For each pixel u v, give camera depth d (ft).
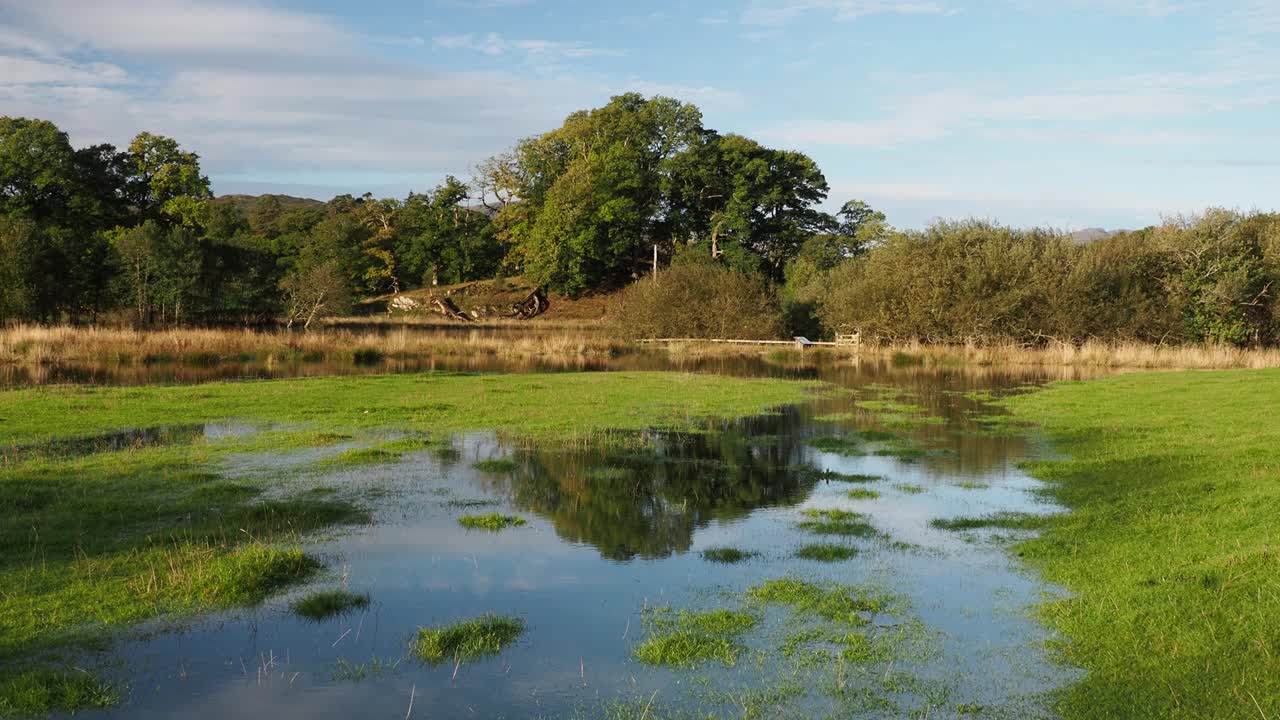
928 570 31.07
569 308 260.21
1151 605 25.30
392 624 26.30
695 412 70.44
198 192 215.51
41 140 179.11
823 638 25.16
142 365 107.24
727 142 261.44
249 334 132.57
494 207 303.89
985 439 58.44
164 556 31.42
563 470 47.93
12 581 28.78
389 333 158.81
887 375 106.93
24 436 54.85
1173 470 43.47
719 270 166.61
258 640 25.03
